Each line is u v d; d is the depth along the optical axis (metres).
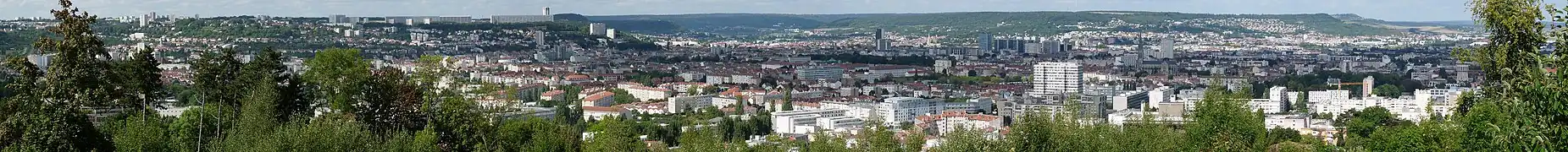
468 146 161.00
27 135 129.00
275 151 123.69
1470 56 107.12
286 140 124.75
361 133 132.50
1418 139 125.38
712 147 157.00
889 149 131.12
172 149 144.25
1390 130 141.75
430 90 167.88
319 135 126.00
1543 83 68.69
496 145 161.00
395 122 165.12
